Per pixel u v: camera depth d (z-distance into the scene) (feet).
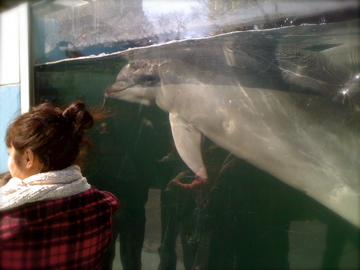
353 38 8.09
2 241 4.75
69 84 10.58
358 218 6.43
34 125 5.34
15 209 5.02
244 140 9.46
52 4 9.51
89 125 5.87
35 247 4.93
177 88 10.80
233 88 9.97
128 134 9.57
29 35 9.78
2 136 11.18
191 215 7.39
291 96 9.18
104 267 8.39
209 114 10.25
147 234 8.06
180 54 10.37
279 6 7.55
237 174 8.16
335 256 4.98
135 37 9.81
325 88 9.00
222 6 8.34
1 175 8.47
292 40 8.53
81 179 5.64
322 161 8.38
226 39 9.18
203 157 8.98
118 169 8.82
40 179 5.24
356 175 7.89
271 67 9.55
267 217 6.67
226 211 7.02
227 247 6.58
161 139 9.66
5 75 10.72
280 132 9.05
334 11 6.54
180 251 7.50
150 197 8.13
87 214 5.50
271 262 5.74
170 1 8.75
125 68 10.89
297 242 5.73
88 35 10.11
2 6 8.29
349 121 8.43
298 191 7.74
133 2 9.20
